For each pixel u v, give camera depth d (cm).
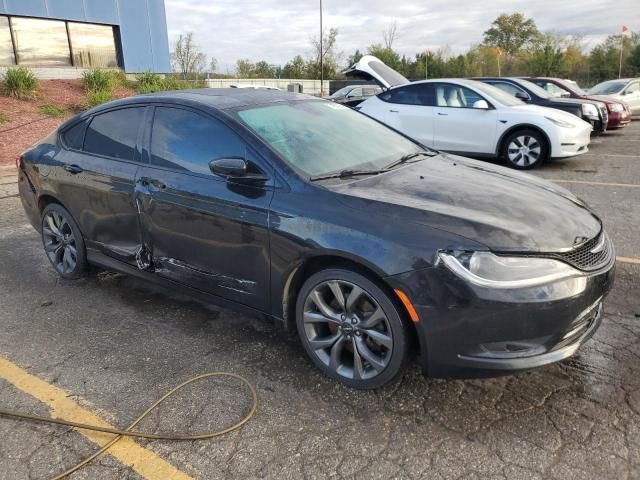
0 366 324
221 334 358
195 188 331
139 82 1798
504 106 909
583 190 731
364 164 336
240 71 4941
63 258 457
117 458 246
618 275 429
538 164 904
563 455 238
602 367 303
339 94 2033
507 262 244
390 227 262
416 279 251
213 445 252
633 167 909
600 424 257
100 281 454
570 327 256
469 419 264
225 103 351
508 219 266
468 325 247
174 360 326
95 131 414
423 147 408
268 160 308
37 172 452
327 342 298
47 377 311
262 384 299
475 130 925
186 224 338
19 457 248
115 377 309
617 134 1438
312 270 296
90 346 346
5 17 1553
